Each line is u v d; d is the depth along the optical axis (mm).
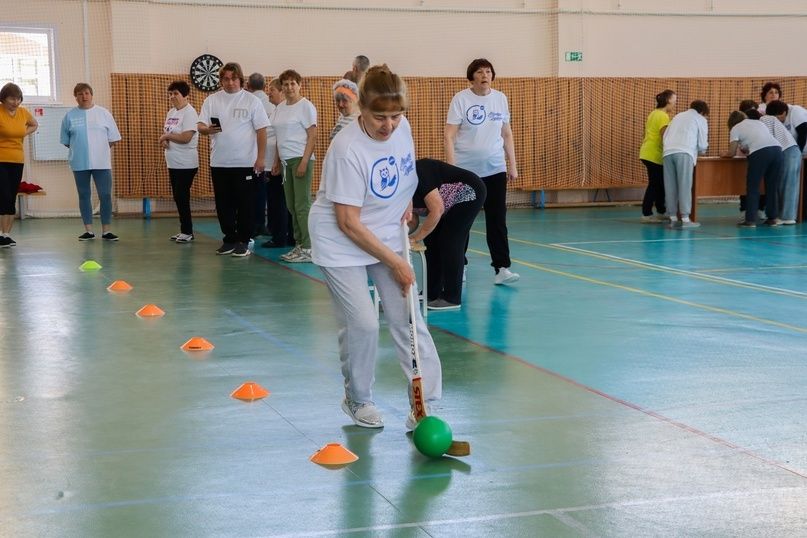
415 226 6219
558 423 3951
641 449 3611
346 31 15086
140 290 7449
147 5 14133
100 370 4906
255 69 14758
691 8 16547
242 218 9461
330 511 3002
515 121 15859
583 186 16312
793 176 12531
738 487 3205
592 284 7797
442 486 3223
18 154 10391
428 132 15500
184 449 3629
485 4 15719
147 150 14336
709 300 7004
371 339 3768
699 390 4477
